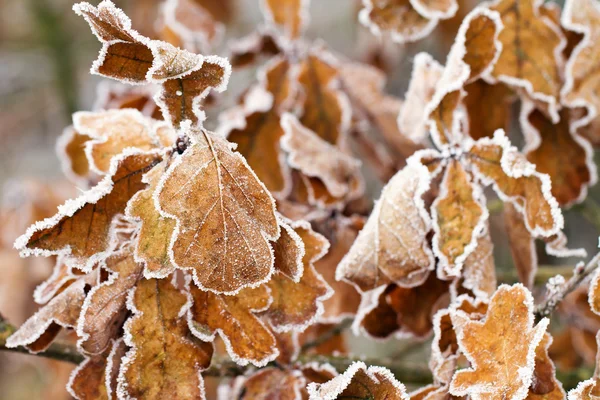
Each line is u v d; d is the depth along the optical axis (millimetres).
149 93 852
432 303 776
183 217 700
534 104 809
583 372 831
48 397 943
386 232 752
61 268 754
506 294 721
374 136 915
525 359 708
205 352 723
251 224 704
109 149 744
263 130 840
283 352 773
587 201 893
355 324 777
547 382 721
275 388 767
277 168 836
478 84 809
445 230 748
